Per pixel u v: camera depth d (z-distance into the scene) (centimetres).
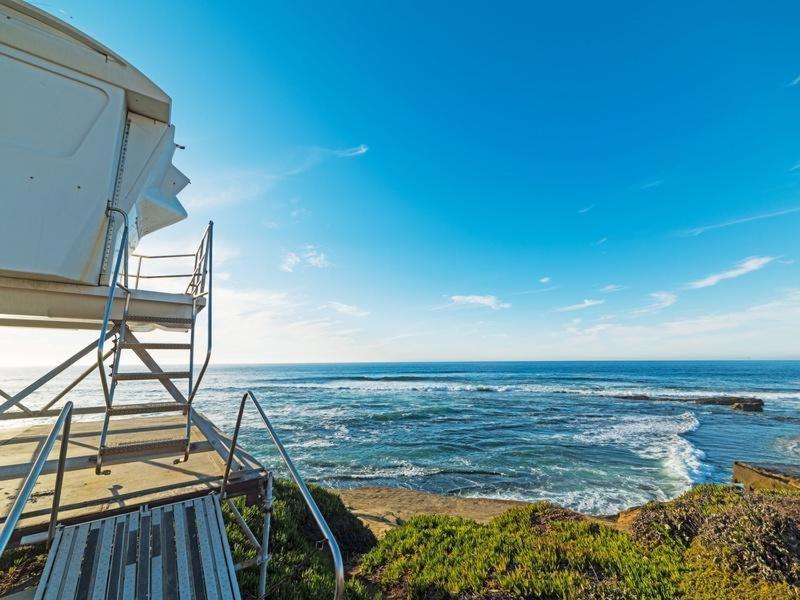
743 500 623
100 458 347
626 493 1315
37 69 396
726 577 449
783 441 2122
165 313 484
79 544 270
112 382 365
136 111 471
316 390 4747
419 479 1474
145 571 253
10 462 442
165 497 350
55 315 423
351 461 1694
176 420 680
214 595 244
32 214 382
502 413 3028
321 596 415
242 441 1998
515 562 551
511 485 1408
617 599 439
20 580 329
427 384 5681
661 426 2527
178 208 565
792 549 456
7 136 377
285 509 614
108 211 423
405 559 596
